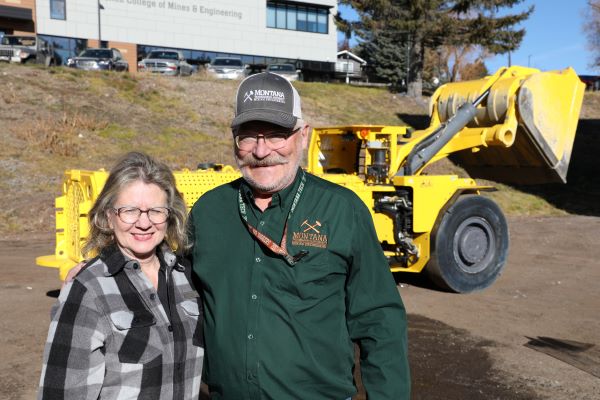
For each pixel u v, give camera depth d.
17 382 4.55
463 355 5.30
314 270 2.16
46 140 15.56
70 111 17.94
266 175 2.20
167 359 2.11
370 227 2.29
